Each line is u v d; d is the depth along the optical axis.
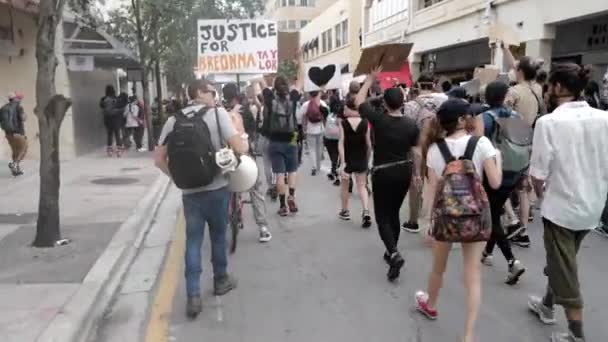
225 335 4.55
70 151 15.77
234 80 14.08
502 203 5.43
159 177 12.03
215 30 11.19
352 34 41.41
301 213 8.83
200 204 4.89
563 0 15.75
